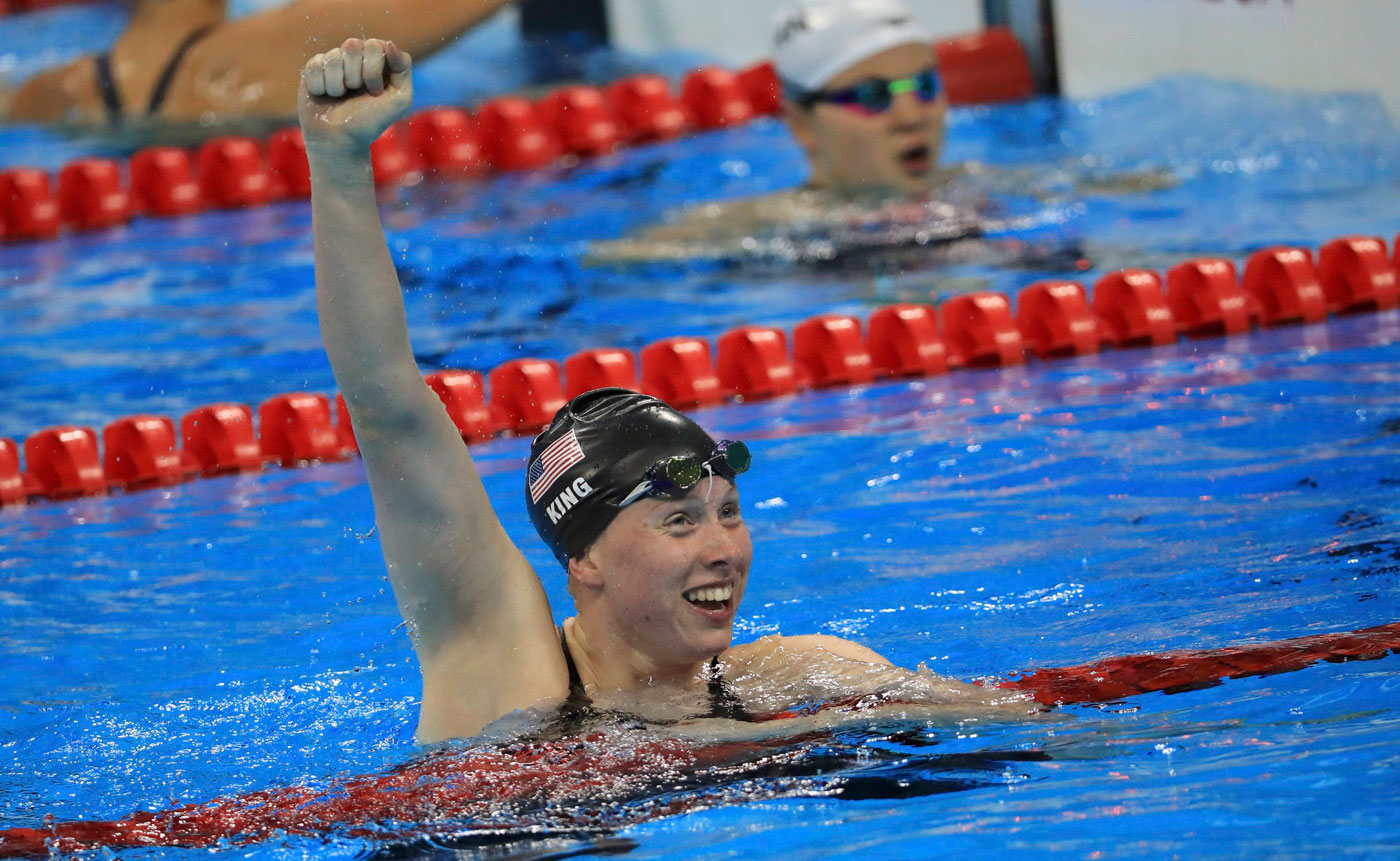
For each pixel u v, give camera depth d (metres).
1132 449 16.81
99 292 27.38
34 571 15.88
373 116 9.04
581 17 48.22
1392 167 27.56
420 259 27.92
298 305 25.88
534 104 37.00
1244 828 7.82
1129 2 33.81
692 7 43.25
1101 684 10.41
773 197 31.05
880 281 25.12
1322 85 29.11
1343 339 20.48
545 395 20.30
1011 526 14.88
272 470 19.39
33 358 23.70
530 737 9.69
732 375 21.31
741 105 37.69
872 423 19.05
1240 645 11.20
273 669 12.59
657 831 8.53
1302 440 16.41
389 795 9.27
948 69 36.75
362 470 18.98
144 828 9.28
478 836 8.66
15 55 49.84
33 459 19.42
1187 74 32.75
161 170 33.09
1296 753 8.83
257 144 35.19
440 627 10.02
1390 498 14.34
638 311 24.41
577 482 9.96
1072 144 32.59
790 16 30.98
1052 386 19.91
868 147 30.11
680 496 9.80
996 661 11.54
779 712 10.07
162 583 15.17
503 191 33.03
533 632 10.03
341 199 9.27
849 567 14.21
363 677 12.23
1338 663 10.41
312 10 40.28
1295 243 24.33
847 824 8.40
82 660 13.12
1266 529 13.95
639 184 32.91
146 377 22.55
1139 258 24.70
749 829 8.45
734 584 9.94
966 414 19.02
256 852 8.81
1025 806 8.43
